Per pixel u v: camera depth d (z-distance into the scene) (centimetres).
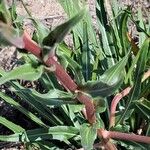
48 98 35
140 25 54
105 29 52
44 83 50
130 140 41
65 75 32
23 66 29
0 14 24
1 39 25
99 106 37
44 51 28
